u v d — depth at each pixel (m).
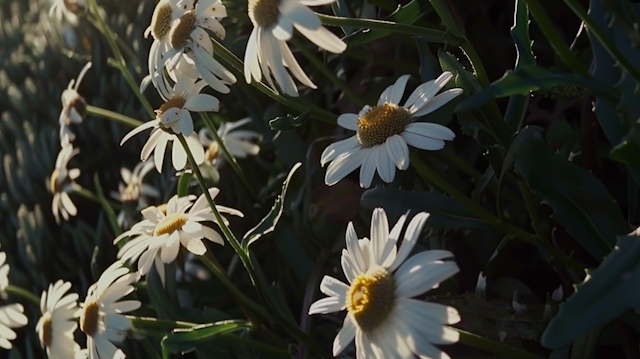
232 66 0.62
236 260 0.72
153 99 1.01
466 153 0.67
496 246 0.62
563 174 0.54
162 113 0.60
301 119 0.60
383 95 0.58
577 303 0.48
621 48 0.52
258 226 0.59
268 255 0.74
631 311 0.54
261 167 0.79
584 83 0.50
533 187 0.54
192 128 0.59
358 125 0.57
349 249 0.53
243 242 0.60
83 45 1.13
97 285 0.63
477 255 0.62
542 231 0.57
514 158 0.54
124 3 1.19
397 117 0.56
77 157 1.04
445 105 0.61
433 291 0.62
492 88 0.50
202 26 0.59
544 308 0.55
